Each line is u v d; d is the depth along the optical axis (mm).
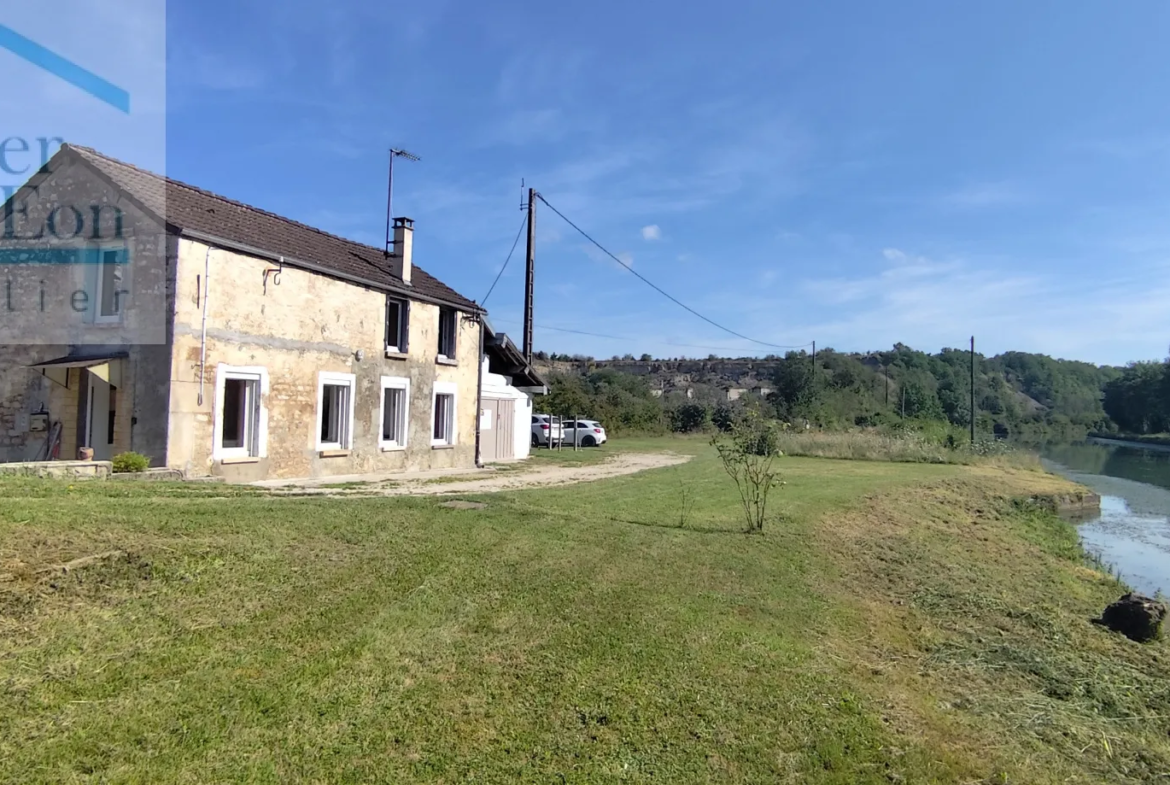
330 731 3891
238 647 4676
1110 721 6004
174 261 12086
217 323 12836
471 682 4691
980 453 35125
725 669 5414
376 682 4484
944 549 13000
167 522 6691
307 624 5180
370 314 16844
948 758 4629
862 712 5070
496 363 24703
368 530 7887
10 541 5344
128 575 5367
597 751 4094
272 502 8820
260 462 13773
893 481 21703
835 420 48375
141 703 3857
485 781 3664
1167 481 35656
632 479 17578
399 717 4141
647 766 4016
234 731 3746
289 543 6891
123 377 12258
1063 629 8711
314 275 15148
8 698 3688
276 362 14164
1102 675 7160
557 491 13930
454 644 5219
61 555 5324
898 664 6465
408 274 18719
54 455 12727
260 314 13781
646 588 7152
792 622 6918
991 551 14211
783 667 5629
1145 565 15914
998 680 6527
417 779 3602
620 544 8852
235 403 13641
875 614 7891
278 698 4129
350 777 3531
